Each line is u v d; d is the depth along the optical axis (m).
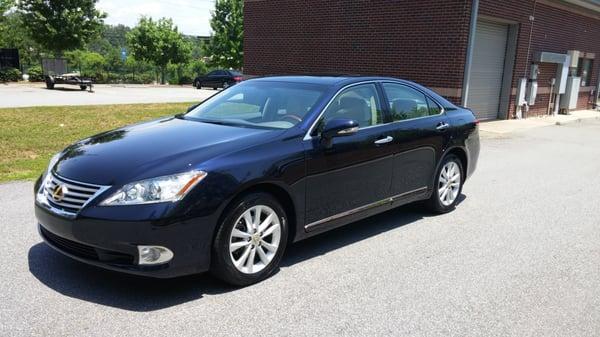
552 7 18.69
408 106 5.59
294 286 4.02
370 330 3.40
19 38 55.09
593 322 3.63
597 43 23.55
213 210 3.63
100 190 3.52
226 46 45.81
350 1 17.00
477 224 5.88
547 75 19.75
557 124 17.64
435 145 5.77
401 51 15.88
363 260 4.63
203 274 4.17
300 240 4.59
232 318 3.48
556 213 6.49
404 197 5.48
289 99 4.84
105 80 43.19
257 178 3.87
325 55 18.05
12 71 35.03
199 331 3.29
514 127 16.12
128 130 4.64
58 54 36.09
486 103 17.30
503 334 3.42
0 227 5.12
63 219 3.58
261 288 3.96
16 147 9.48
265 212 4.04
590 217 6.35
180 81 46.84
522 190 7.75
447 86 14.93
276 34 19.47
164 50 47.94
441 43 14.90
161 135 4.30
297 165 4.19
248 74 20.72
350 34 17.19
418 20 15.31
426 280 4.23
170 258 3.52
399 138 5.23
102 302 3.62
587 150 12.30
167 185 3.50
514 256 4.89
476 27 15.89
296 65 19.05
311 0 18.14
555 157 11.09
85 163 3.81
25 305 3.54
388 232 5.46
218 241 3.72
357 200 4.86
